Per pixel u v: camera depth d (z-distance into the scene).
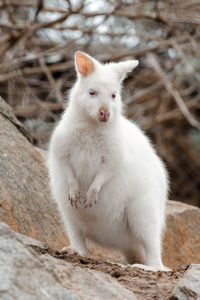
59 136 18.98
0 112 24.62
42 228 21.86
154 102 45.94
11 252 12.07
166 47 41.84
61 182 19.45
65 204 19.70
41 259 12.74
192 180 47.16
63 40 45.56
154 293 14.03
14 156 22.78
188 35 41.00
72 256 16.30
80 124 18.92
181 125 48.91
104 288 13.20
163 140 48.28
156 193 20.09
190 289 13.57
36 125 42.12
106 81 19.19
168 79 42.59
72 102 19.72
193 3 42.69
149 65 46.25
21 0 44.97
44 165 23.92
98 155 19.00
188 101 46.00
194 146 48.09
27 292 11.28
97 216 19.69
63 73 47.00
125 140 19.70
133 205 19.44
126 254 21.17
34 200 22.19
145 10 44.38
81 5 40.47
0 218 19.97
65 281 13.08
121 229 20.09
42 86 44.12
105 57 42.75
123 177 19.12
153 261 19.38
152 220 19.53
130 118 43.78
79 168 19.17
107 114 18.42
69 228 20.33
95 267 15.38
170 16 42.53
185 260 26.17
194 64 46.72
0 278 11.21
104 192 19.30
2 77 41.12
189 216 27.17
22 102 42.06
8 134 23.67
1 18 48.09
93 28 41.06
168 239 25.81
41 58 41.12
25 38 42.59
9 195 20.94
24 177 22.45
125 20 45.78
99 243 21.00
